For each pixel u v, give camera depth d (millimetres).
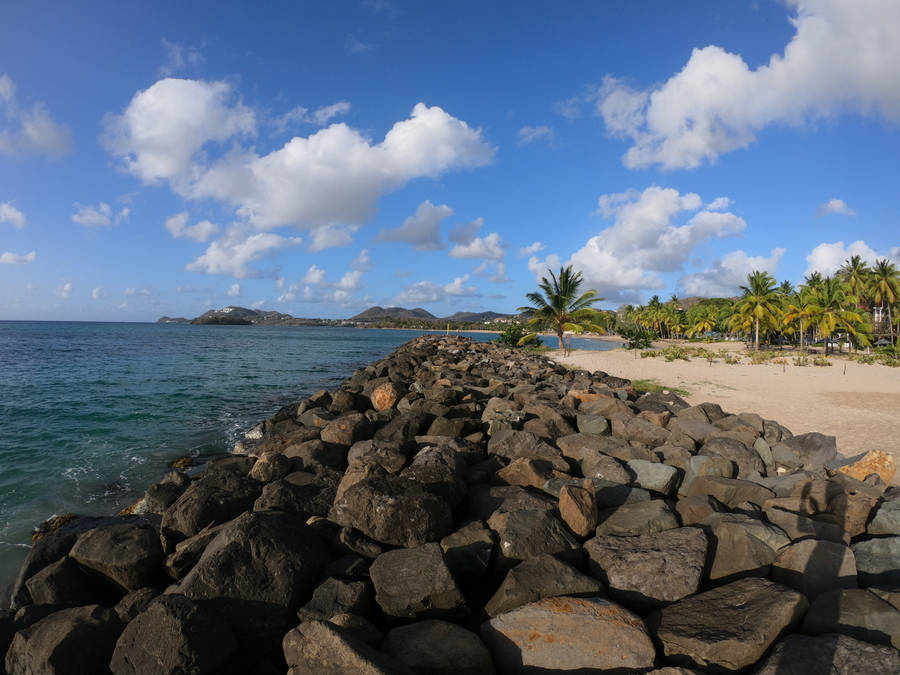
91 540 5891
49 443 13344
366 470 7168
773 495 6527
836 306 54094
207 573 4738
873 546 5016
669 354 38906
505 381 18469
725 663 3660
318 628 3756
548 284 45562
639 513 5992
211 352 52344
